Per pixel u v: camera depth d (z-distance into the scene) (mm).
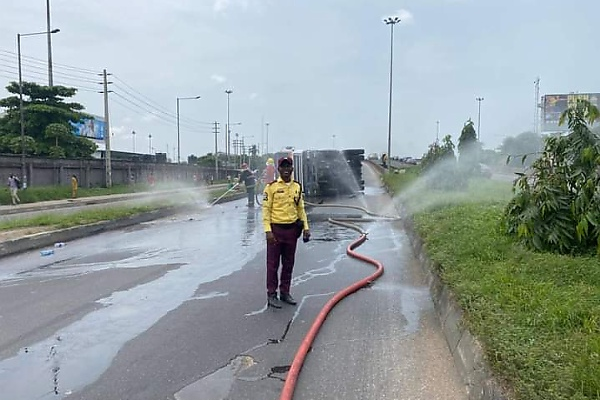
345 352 4617
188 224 14969
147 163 47281
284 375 4168
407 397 3703
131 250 10383
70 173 36469
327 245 10688
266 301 6355
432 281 6496
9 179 27219
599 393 2793
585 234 5719
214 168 63500
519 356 3316
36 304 6340
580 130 6160
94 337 5121
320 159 23562
